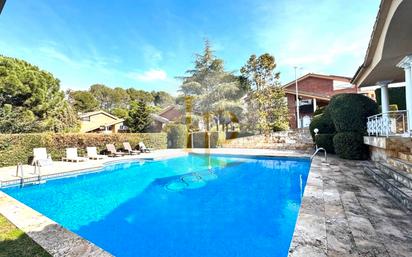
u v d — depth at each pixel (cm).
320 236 306
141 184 872
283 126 1923
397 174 529
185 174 1022
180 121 2158
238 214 559
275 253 385
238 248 405
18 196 726
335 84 2500
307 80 2627
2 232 348
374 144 788
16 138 1095
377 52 835
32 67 2012
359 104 974
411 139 640
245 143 1872
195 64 2494
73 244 311
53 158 1230
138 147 1675
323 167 814
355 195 484
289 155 1257
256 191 750
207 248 407
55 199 698
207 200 669
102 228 494
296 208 588
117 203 658
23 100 1816
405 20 591
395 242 289
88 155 1296
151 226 503
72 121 2184
